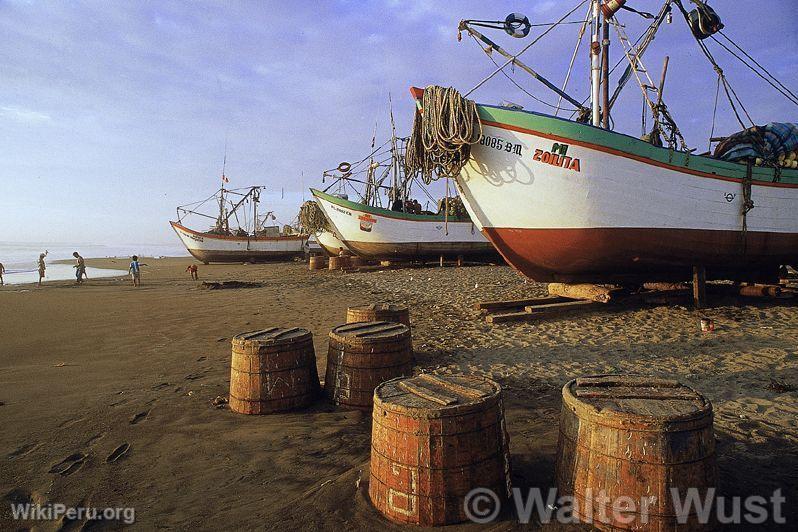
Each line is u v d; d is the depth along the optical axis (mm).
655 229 10016
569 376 6348
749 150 10688
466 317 10977
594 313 10539
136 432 4812
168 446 4461
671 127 10969
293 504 3359
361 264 28547
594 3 11430
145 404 5668
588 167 9516
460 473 2992
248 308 14070
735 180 10312
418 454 2990
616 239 9969
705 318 8781
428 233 26609
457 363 7258
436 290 16438
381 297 15508
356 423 4938
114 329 11219
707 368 6387
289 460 4098
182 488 3684
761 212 10609
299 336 5461
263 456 4191
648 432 2680
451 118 9570
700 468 2695
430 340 8820
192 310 14133
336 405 5434
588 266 10531
